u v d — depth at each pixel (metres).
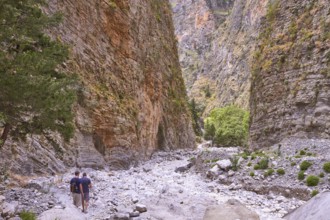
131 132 32.97
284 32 33.09
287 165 20.00
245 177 20.25
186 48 189.00
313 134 26.67
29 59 11.60
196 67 171.50
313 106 27.33
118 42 35.12
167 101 52.28
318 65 27.95
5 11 11.31
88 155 24.78
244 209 13.38
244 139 65.00
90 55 28.78
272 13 36.28
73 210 12.35
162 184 20.22
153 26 49.06
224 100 120.06
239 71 122.62
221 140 66.06
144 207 13.92
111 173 23.86
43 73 12.80
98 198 15.47
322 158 19.23
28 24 13.37
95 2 31.28
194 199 16.02
